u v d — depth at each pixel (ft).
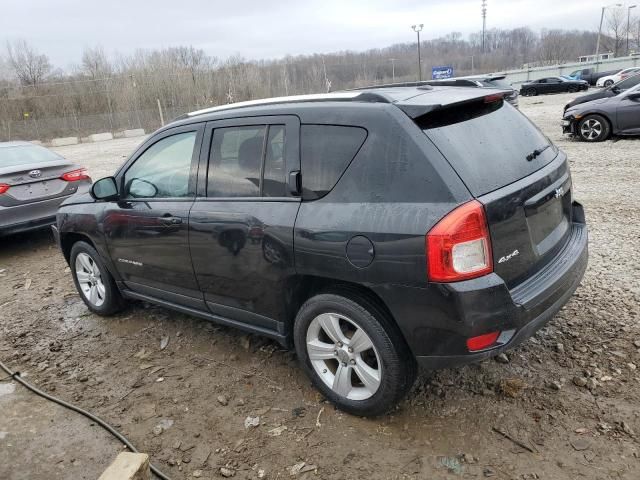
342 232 8.94
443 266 8.01
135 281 14.05
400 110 8.88
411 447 9.16
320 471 8.86
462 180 8.24
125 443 9.92
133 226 13.08
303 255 9.53
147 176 12.98
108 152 78.13
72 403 11.46
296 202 9.82
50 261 22.29
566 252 10.30
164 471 9.23
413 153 8.48
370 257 8.64
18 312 16.89
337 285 9.62
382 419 9.95
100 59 218.59
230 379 11.81
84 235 15.07
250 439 9.80
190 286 12.31
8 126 144.87
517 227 8.76
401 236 8.29
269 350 12.84
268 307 10.78
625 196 23.36
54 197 23.80
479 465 8.62
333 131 9.49
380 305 9.16
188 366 12.56
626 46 246.88
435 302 8.25
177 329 14.53
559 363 11.02
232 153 11.05
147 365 12.78
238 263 10.82
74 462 9.59
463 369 11.14
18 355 13.85
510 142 9.77
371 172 8.88
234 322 11.92
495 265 8.38
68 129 147.23
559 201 10.36
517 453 8.78
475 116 9.67
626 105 36.29
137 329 14.80
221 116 11.44
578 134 39.22
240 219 10.56
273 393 11.12
